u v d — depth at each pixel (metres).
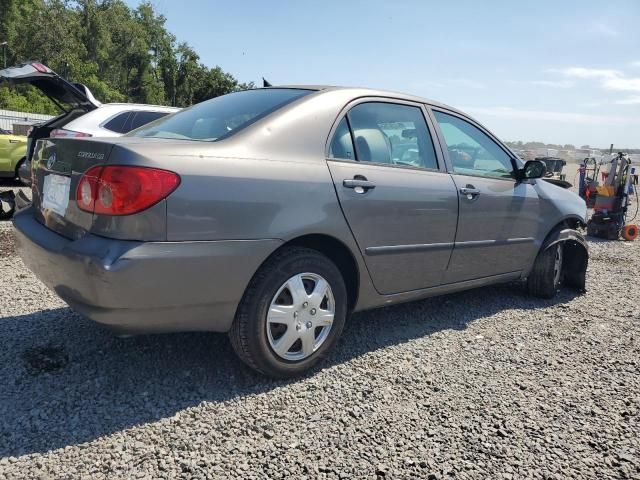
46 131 7.41
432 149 3.94
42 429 2.52
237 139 2.92
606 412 2.98
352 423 2.73
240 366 3.26
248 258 2.79
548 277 4.99
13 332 3.61
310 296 3.11
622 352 3.88
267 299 2.93
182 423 2.64
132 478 2.22
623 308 4.99
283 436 2.58
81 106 7.32
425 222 3.70
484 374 3.39
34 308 4.10
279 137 3.05
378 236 3.41
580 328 4.36
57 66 55.59
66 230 2.81
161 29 74.81
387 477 2.32
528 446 2.61
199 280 2.66
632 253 8.29
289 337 3.05
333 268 3.21
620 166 9.68
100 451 2.39
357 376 3.26
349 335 3.92
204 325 2.81
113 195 2.50
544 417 2.89
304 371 3.19
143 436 2.52
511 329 4.25
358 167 3.36
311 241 3.21
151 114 7.60
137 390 2.93
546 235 4.93
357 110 3.53
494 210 4.27
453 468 2.41
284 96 3.45
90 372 3.10
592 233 9.96
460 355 3.67
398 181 3.53
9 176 11.84
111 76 68.06
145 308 2.57
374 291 3.54
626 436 2.74
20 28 54.28
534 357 3.71
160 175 2.53
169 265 2.55
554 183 5.96
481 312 4.64
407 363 3.49
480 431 2.71
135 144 2.62
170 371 3.17
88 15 62.50
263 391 3.01
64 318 3.90
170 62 76.31
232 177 2.75
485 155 4.45
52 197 2.98
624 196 9.70
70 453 2.36
